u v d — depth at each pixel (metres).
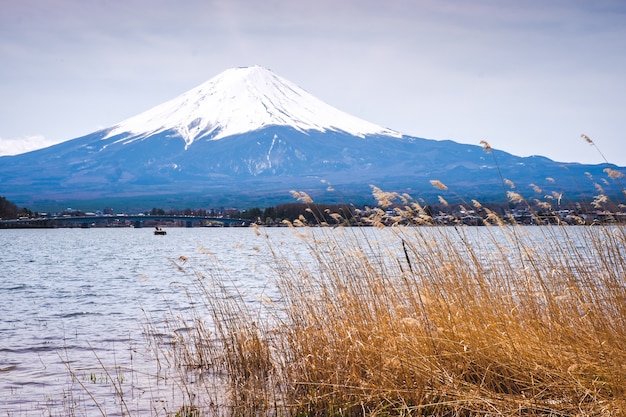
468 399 9.93
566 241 13.05
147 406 13.27
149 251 96.50
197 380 15.12
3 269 60.84
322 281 14.28
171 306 30.48
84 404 13.66
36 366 17.55
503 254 13.38
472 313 11.69
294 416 11.60
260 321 17.88
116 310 30.31
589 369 9.94
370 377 11.67
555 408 9.52
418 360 10.95
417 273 13.17
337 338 12.68
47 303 34.03
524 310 12.00
